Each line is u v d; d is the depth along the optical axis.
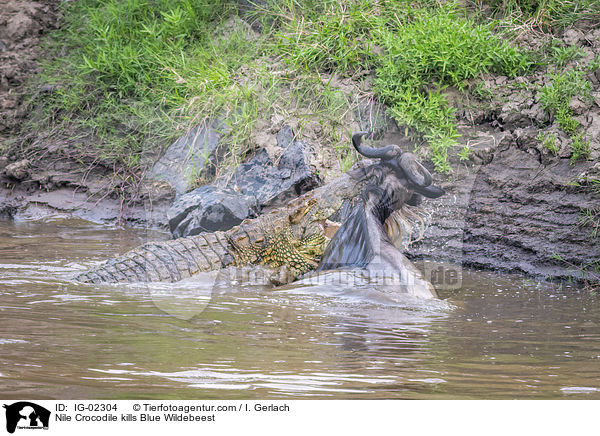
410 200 16.53
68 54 31.31
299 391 8.97
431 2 27.09
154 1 31.06
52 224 23.20
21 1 33.25
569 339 11.86
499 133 22.12
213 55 26.83
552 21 26.05
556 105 21.95
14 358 9.80
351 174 16.50
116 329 11.59
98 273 15.48
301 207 16.73
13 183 25.73
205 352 10.46
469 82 23.66
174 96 24.89
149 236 21.30
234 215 19.47
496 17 27.03
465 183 19.92
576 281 17.00
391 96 22.95
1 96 29.22
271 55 26.67
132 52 28.34
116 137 26.86
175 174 21.41
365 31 26.36
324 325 12.35
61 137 27.45
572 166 20.30
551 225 18.88
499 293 15.66
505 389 9.24
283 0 28.66
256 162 21.53
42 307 12.84
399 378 9.54
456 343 11.44
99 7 32.25
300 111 23.33
